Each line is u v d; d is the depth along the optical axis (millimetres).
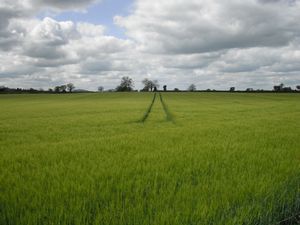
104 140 11031
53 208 3914
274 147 9375
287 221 3896
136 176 5453
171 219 3490
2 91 149500
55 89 155750
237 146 9289
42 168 6371
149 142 10375
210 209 3775
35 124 18859
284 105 44406
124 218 3586
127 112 29594
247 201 4133
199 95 97750
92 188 4738
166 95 97125
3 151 8773
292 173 5691
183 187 4742
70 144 10070
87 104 48625
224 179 5238
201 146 9305
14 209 3916
